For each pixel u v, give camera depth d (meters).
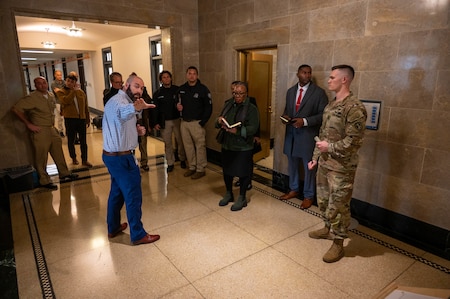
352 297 1.97
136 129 2.42
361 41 2.81
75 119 4.66
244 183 3.23
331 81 2.23
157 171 4.59
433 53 2.35
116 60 8.51
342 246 2.36
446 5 2.24
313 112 3.11
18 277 2.16
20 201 3.46
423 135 2.50
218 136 3.19
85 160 4.82
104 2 4.09
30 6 3.62
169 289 2.04
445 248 2.48
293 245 2.57
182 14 4.77
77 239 2.66
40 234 2.74
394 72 2.61
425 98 2.44
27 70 20.08
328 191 2.47
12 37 3.55
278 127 3.84
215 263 2.32
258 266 2.29
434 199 2.50
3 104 3.58
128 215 2.48
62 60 13.93
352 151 2.14
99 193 3.71
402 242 2.62
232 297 1.97
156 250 2.50
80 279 2.14
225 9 4.33
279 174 3.93
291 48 3.49
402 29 2.51
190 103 4.06
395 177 2.73
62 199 3.52
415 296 1.56
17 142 3.72
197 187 3.92
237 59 4.35
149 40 6.64
